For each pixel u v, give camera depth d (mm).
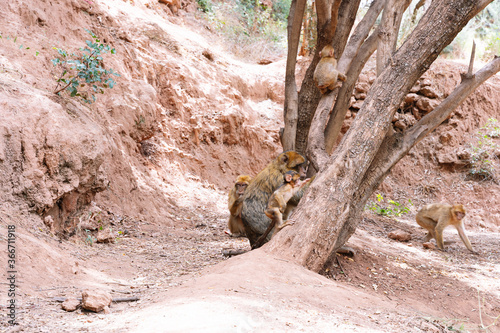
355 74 8352
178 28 16516
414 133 7195
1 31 9055
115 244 7551
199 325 3514
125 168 9898
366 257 7980
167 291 4848
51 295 4531
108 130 10094
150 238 8352
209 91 14234
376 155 7059
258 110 16141
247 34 20484
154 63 13164
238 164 14102
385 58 6727
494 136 16812
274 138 15523
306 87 9102
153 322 3645
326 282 5477
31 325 3592
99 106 10234
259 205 7129
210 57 15523
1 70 7855
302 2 8219
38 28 10148
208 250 7762
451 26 6301
